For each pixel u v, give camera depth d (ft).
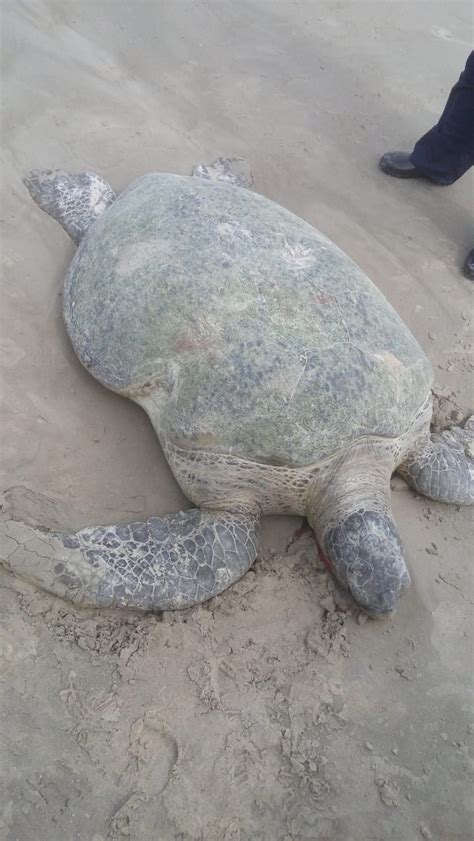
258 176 8.97
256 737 5.15
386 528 5.58
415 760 5.19
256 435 5.46
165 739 5.09
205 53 10.59
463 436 6.75
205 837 4.75
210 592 5.58
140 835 4.72
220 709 5.22
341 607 5.77
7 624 5.35
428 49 11.46
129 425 6.53
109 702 5.16
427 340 7.67
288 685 5.38
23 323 6.99
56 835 4.67
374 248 8.45
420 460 6.35
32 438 6.30
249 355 5.49
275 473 5.64
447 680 5.55
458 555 6.22
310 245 6.19
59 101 9.27
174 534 5.74
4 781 4.79
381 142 9.76
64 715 5.07
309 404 5.44
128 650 5.37
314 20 11.70
